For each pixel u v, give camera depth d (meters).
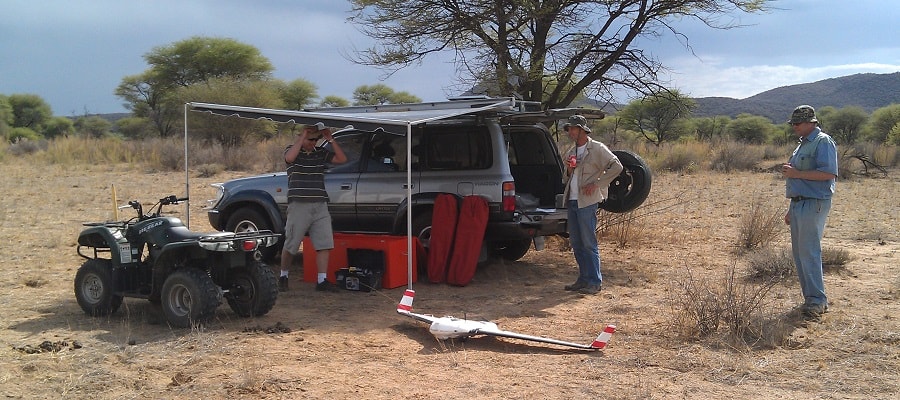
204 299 6.32
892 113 43.38
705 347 5.90
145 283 6.93
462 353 5.80
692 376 5.28
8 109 54.25
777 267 8.43
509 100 8.10
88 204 15.87
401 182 8.73
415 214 8.83
